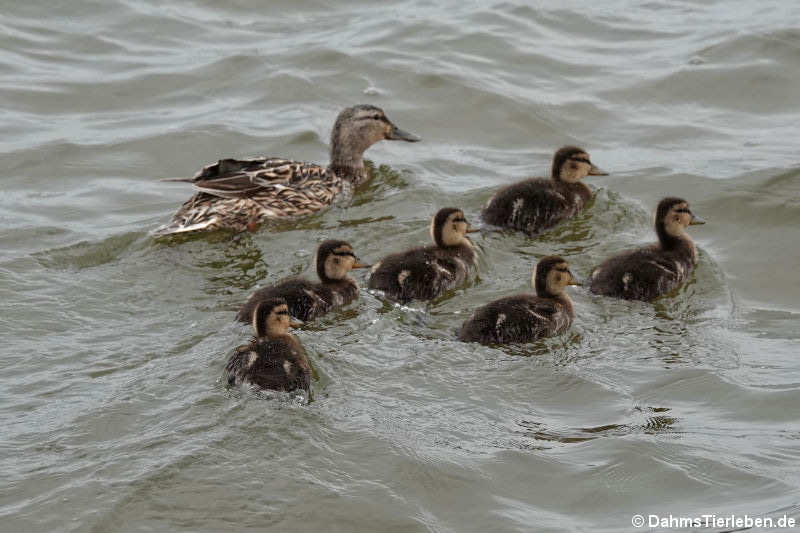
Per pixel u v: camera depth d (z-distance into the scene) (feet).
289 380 37.06
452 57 70.64
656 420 36.73
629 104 65.87
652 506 32.30
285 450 33.78
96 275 46.85
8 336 41.19
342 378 38.60
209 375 38.01
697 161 59.16
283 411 35.76
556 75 69.00
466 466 33.68
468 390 38.34
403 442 34.55
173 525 30.66
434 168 59.67
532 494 32.73
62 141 60.75
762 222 53.16
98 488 31.78
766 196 54.90
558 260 44.60
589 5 78.13
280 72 68.59
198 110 64.95
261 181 53.31
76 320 42.78
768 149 59.98
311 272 48.01
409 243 50.90
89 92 66.33
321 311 44.09
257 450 33.78
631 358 41.27
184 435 34.30
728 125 63.46
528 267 49.21
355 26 75.05
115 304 44.32
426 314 44.83
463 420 36.35
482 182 57.77
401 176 58.85
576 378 39.42
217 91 67.05
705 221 53.21
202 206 51.55
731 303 46.52
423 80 67.67
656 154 60.34
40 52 70.44
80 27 73.67
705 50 70.69
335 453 33.83
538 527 31.27
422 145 62.39
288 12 77.20
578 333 43.37
